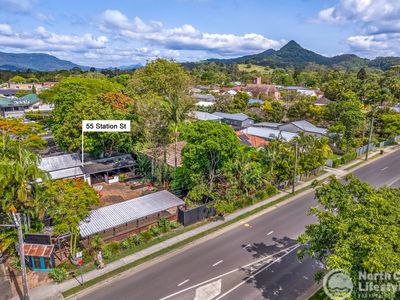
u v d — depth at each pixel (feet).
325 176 142.51
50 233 74.38
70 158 126.93
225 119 233.76
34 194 72.33
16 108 269.44
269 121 245.04
